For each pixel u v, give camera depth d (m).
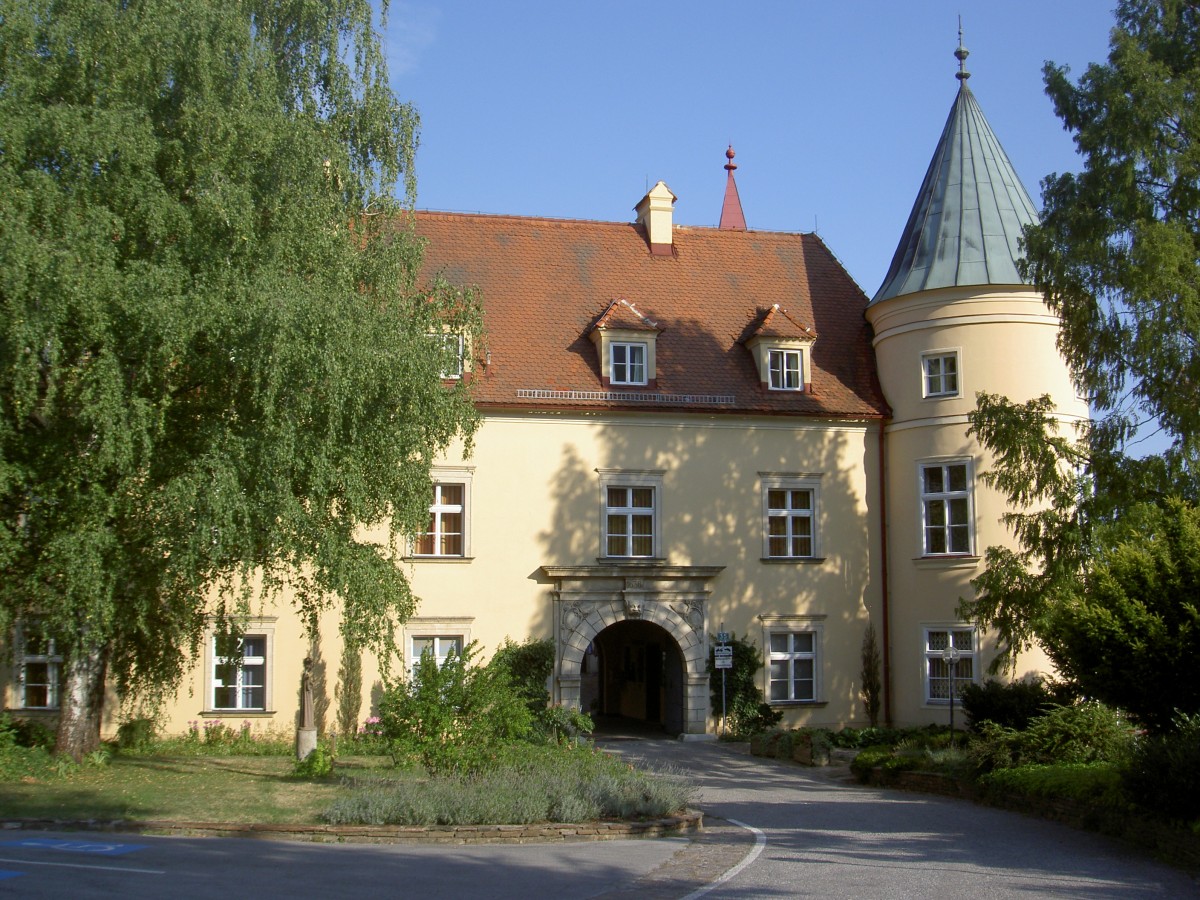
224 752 25.53
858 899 11.18
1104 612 15.20
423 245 20.95
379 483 19.14
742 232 34.81
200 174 17.59
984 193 30.20
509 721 18.62
